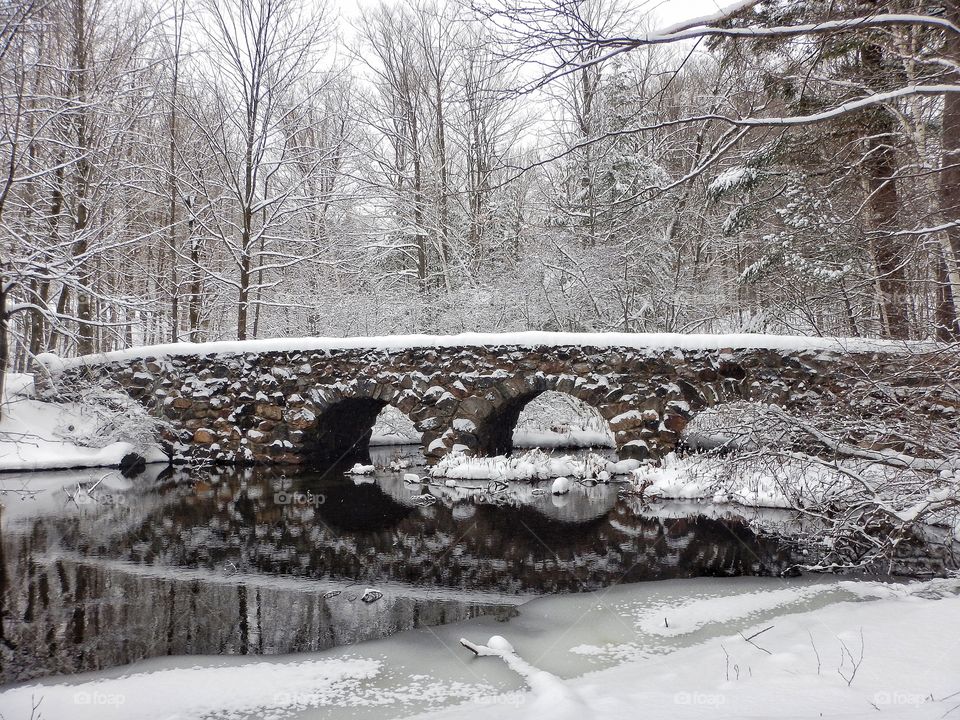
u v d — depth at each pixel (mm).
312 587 6164
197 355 14695
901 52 8312
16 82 13094
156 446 14781
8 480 12594
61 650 4637
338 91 22312
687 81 9930
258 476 13062
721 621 4914
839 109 4590
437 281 22516
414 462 15211
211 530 8664
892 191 11094
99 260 18031
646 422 11539
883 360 9422
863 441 7824
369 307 20797
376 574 6605
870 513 6406
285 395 14078
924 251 10648
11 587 6195
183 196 19188
